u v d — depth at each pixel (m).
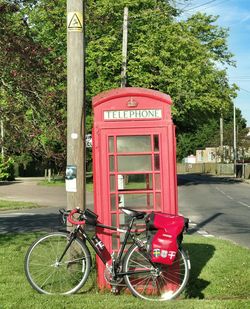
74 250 6.89
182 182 47.66
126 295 6.68
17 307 5.95
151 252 6.41
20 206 22.94
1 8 10.35
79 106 7.69
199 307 5.97
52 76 10.59
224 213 19.58
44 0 11.79
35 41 10.81
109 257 6.86
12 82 10.27
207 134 110.25
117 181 7.10
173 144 7.11
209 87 38.22
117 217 7.09
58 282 6.82
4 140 10.36
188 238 11.89
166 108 7.12
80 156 7.64
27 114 10.49
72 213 6.86
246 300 6.38
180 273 6.74
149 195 7.17
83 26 7.81
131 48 35.59
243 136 73.69
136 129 7.09
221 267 8.49
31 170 60.88
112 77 35.94
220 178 57.44
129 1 35.31
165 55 35.59
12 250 9.91
